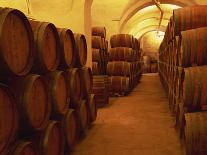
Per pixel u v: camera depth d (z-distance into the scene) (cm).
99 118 706
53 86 393
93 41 1147
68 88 450
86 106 579
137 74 1562
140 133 570
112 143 511
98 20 1398
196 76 395
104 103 866
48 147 348
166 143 505
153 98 1043
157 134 561
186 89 399
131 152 463
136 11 1706
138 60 1612
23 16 295
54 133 377
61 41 446
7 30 270
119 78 1102
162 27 2500
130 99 1020
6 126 254
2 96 248
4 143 250
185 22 568
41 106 341
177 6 1764
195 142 371
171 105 754
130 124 643
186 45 442
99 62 1144
